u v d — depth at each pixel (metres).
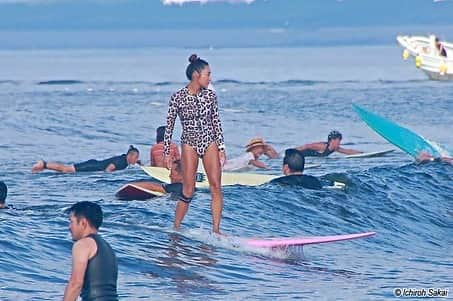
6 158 74.12
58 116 106.50
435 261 38.84
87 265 24.91
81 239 25.17
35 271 31.89
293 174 47.47
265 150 65.25
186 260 34.38
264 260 35.72
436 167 54.97
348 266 36.47
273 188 45.97
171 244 35.91
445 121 100.44
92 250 24.95
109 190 53.19
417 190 50.16
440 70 167.88
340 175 48.38
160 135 54.22
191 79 35.97
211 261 34.62
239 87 156.12
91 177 58.28
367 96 133.88
